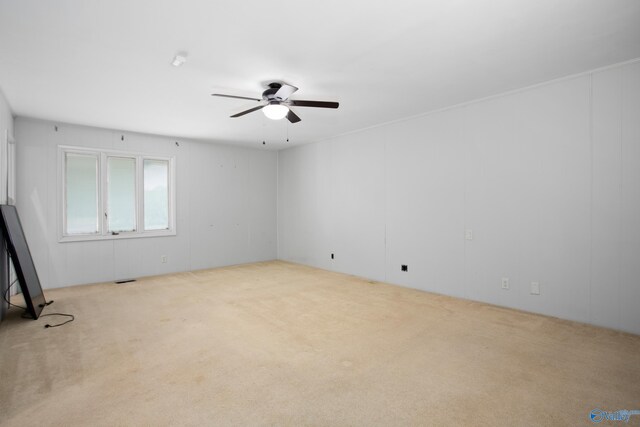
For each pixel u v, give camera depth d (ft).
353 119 16.28
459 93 12.67
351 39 8.47
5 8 6.97
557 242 11.49
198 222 20.95
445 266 14.62
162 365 8.26
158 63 9.77
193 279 18.16
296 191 23.03
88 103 13.37
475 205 13.57
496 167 12.93
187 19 7.50
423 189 15.38
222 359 8.58
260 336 10.07
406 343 9.53
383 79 11.19
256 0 6.79
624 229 10.17
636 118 9.89
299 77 10.91
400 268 16.48
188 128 17.70
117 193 18.28
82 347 9.30
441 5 7.03
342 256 19.69
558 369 8.00
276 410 6.48
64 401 6.75
